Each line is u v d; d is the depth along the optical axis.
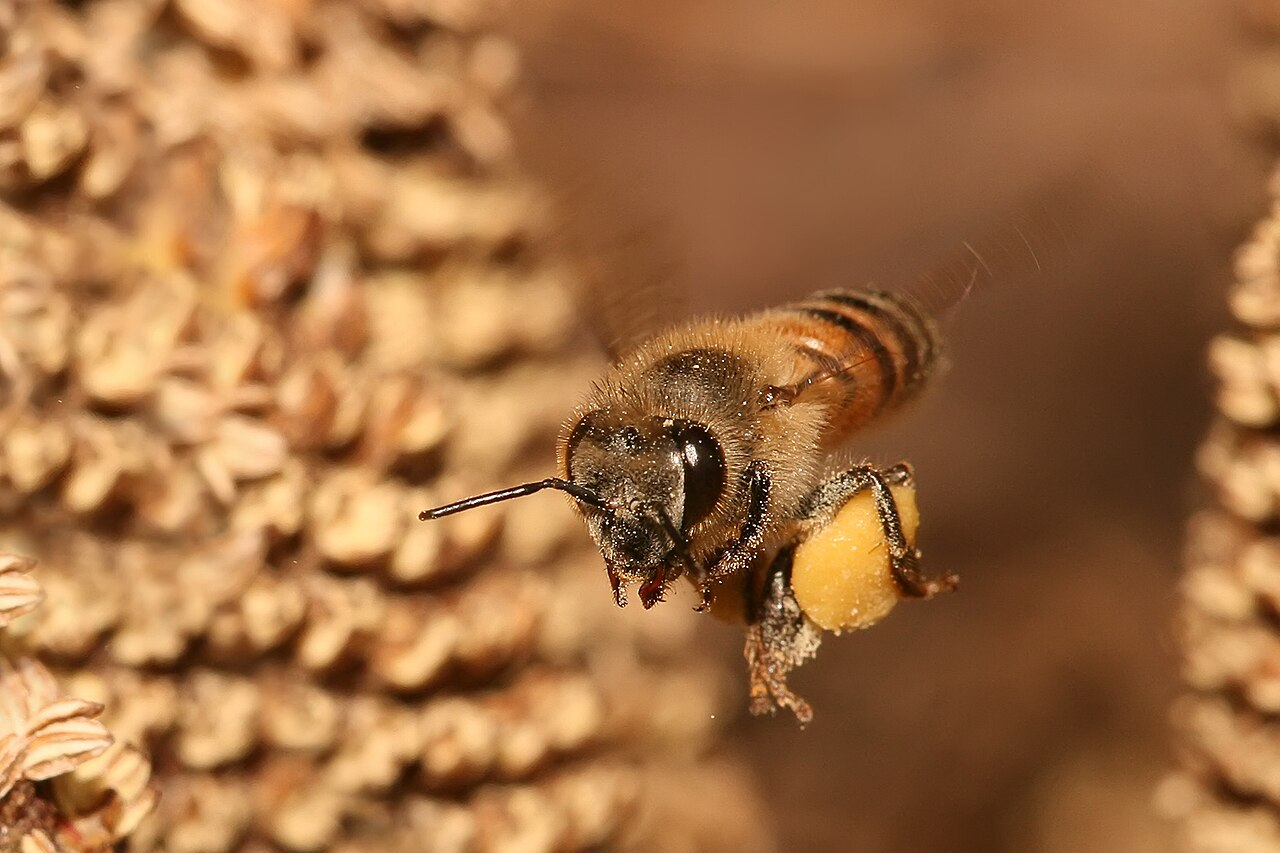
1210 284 0.14
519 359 0.11
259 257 0.10
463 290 0.11
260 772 0.10
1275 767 0.11
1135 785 0.15
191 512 0.10
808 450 0.10
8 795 0.10
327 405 0.10
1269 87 0.11
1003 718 0.15
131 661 0.10
